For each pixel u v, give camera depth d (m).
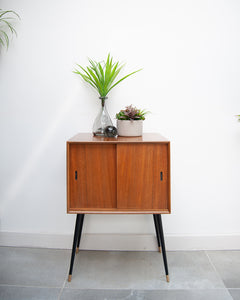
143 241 1.78
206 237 1.78
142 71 1.71
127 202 1.37
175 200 1.77
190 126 1.74
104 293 1.36
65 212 1.80
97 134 1.54
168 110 1.73
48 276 1.49
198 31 1.68
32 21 1.70
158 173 1.35
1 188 1.80
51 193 1.80
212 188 1.77
